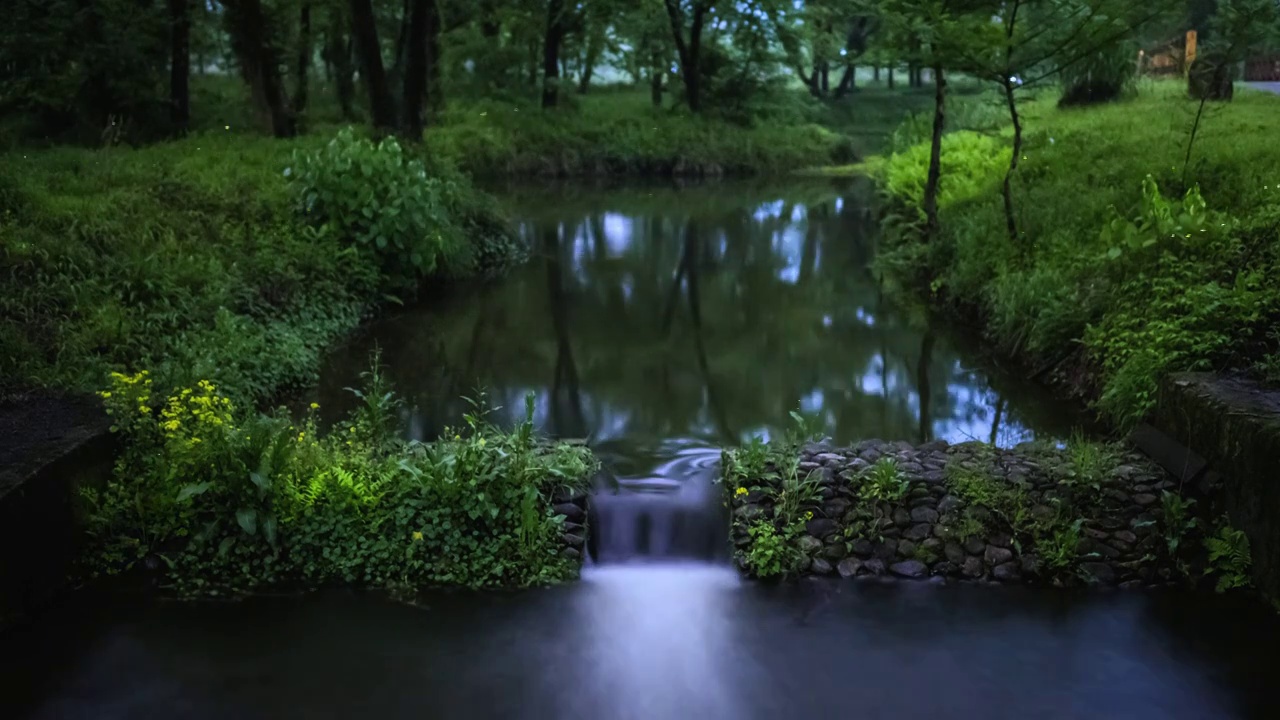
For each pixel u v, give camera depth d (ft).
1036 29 36.47
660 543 21.97
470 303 44.01
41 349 24.81
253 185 42.86
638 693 16.92
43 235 30.32
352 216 41.32
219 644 18.12
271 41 67.10
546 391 31.96
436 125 97.25
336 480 21.08
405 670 17.48
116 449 21.47
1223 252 27.81
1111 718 16.25
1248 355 23.58
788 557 20.80
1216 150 39.06
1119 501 21.36
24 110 64.80
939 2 36.06
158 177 40.88
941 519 21.18
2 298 26.50
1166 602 19.57
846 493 21.93
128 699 16.44
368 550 20.52
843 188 91.04
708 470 24.94
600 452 26.35
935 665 17.76
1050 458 23.04
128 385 22.52
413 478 21.30
